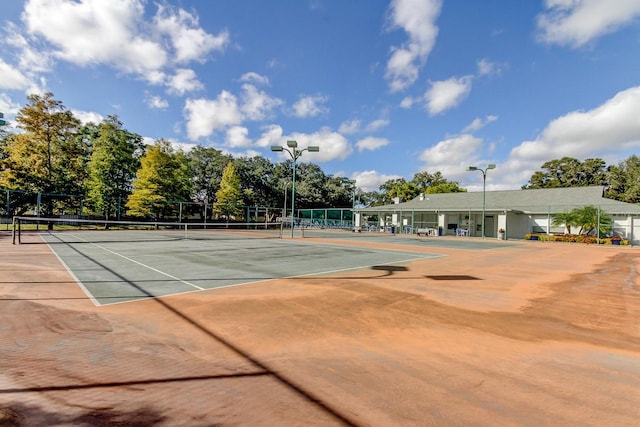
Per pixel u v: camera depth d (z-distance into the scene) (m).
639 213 27.39
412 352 3.89
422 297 6.61
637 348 4.09
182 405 2.69
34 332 4.34
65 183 34.22
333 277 8.73
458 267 11.05
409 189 64.12
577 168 56.97
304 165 77.81
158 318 5.03
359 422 2.48
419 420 2.51
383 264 11.52
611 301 6.51
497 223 36.34
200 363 3.51
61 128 34.00
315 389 2.99
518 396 2.90
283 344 4.08
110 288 7.05
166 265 10.51
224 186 50.12
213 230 40.00
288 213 62.69
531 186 62.19
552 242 28.14
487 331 4.65
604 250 20.23
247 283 7.79
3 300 5.89
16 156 32.03
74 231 29.83
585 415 2.61
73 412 2.56
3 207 30.98
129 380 3.10
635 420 2.54
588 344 4.20
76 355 3.65
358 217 45.66
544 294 7.09
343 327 4.74
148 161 39.41
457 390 3.00
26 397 2.77
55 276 8.30
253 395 2.87
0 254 12.56
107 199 37.72
